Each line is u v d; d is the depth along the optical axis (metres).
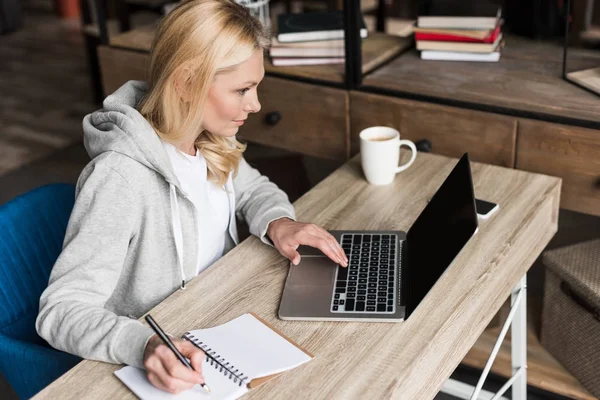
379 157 1.66
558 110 1.70
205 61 1.23
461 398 2.00
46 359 1.33
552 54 2.03
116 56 2.34
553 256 1.87
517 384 1.78
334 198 1.66
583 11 1.78
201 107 1.27
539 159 1.76
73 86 4.39
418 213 1.58
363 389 1.10
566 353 1.90
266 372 1.12
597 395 1.83
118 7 3.19
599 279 1.75
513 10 2.15
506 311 2.04
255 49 1.27
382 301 1.29
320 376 1.13
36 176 3.34
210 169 1.48
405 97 1.90
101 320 1.19
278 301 1.32
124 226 1.28
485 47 1.98
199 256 1.45
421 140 1.90
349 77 1.96
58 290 1.23
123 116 1.30
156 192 1.33
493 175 1.71
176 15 1.24
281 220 1.50
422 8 2.08
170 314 1.29
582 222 2.68
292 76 2.06
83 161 3.46
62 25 5.66
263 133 2.19
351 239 1.49
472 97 1.81
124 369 1.15
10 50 5.14
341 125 2.03
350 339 1.21
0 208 1.50
